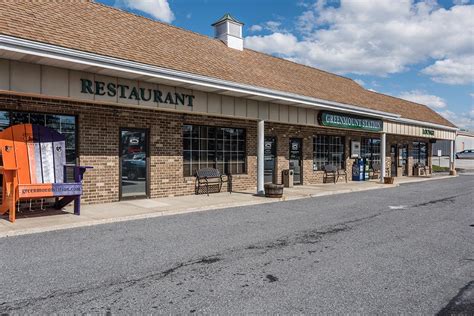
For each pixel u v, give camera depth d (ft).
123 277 15.31
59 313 12.03
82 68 27.58
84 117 32.76
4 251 18.79
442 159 168.14
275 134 51.19
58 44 24.98
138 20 42.37
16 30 24.43
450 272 16.42
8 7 28.07
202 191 42.27
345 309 12.56
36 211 29.04
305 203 37.83
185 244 20.57
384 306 12.84
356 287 14.53
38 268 16.25
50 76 26.81
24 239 21.29
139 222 26.81
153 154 37.76
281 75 50.98
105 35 32.19
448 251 19.80
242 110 39.88
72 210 29.76
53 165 28.35
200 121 41.86
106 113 34.17
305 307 12.67
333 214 31.09
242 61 48.39
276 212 31.86
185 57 36.99
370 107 58.29
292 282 14.98
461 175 86.38
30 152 27.32
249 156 47.78
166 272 15.98
